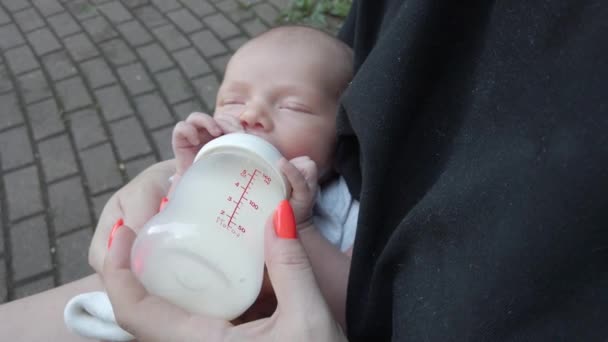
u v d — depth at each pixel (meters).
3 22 4.02
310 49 1.24
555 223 0.49
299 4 3.79
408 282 0.69
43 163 2.85
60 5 4.14
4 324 1.26
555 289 0.51
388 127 0.73
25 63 3.56
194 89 3.20
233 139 0.93
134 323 0.82
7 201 2.67
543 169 0.51
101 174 2.76
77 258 2.40
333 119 1.21
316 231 1.12
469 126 0.64
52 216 2.58
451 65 0.68
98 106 3.15
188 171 0.94
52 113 3.14
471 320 0.57
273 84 1.19
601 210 0.46
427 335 0.63
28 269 2.38
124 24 3.83
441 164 0.71
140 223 1.18
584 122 0.47
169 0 4.05
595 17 0.47
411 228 0.67
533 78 0.54
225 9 3.89
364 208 0.79
